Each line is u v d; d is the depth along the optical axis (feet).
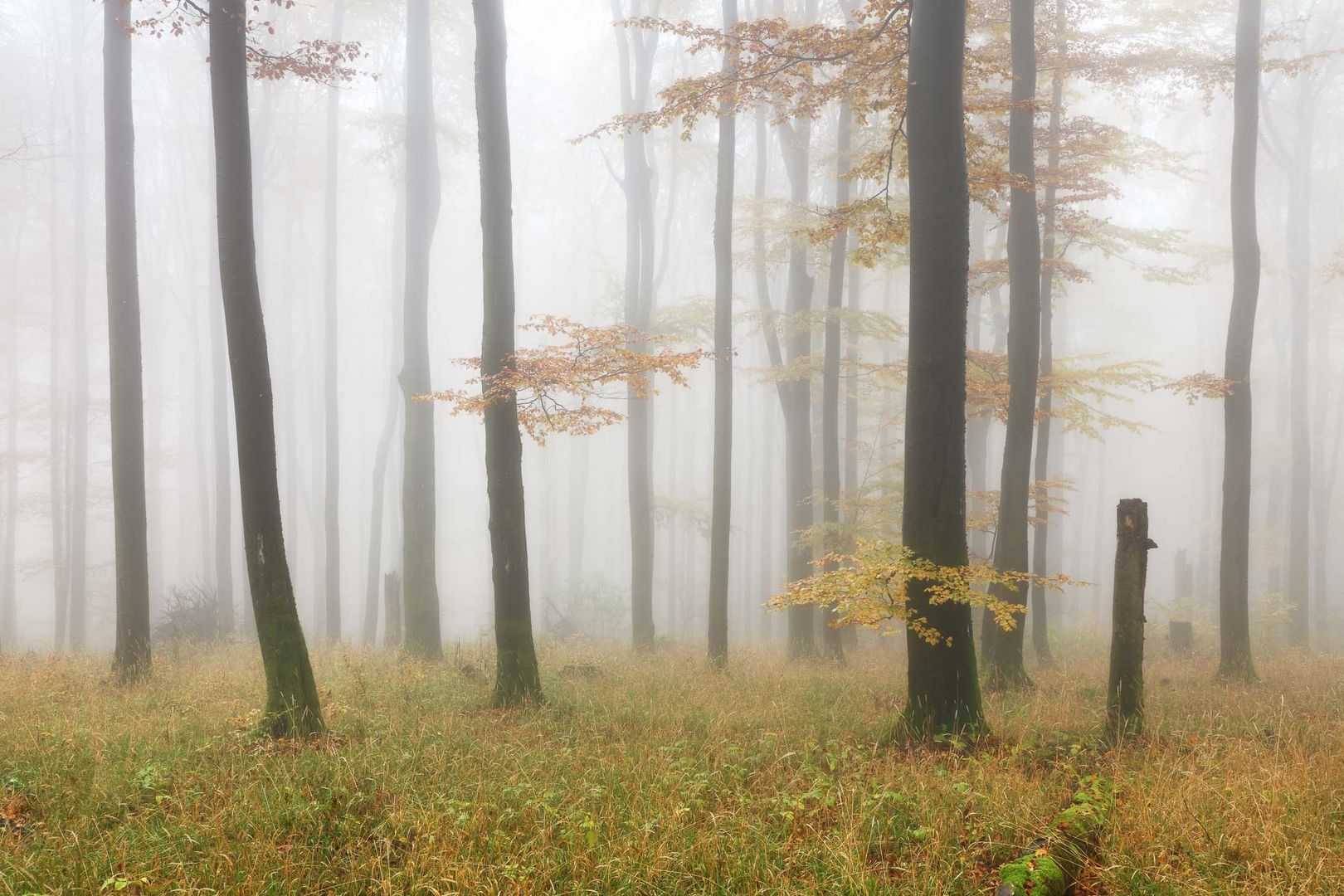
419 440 52.65
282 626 26.76
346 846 17.49
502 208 33.40
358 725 28.09
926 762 23.34
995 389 48.96
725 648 45.73
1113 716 26.53
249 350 26.78
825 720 30.25
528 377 32.40
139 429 39.37
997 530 41.68
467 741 25.49
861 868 16.07
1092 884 15.92
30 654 46.93
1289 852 16.46
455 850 17.11
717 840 17.57
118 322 38.75
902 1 29.63
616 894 15.60
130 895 15.47
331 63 33.40
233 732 25.80
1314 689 37.99
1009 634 39.88
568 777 22.07
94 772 21.85
